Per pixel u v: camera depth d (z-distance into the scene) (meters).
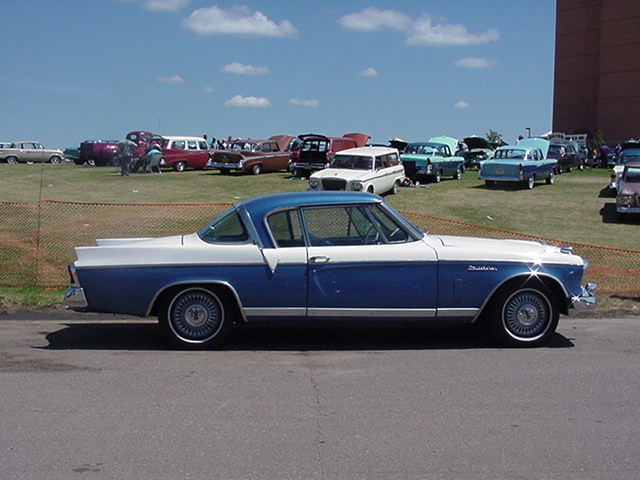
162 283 6.75
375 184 22.28
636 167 19.42
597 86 58.06
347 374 6.09
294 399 5.39
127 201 21.17
